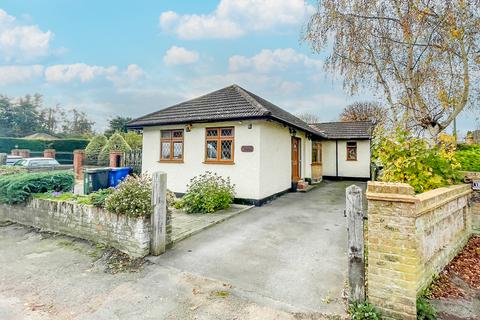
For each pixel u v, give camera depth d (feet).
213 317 9.76
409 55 24.53
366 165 57.21
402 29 23.45
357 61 26.37
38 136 131.85
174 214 24.68
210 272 13.25
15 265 14.83
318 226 21.07
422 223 10.92
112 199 16.62
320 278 12.31
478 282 12.30
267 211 26.53
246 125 29.53
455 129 24.41
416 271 9.23
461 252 15.96
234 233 19.35
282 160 36.27
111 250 16.31
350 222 10.12
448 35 21.12
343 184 50.62
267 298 10.78
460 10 20.11
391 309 9.30
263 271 13.16
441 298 10.85
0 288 12.41
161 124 34.01
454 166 17.08
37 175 23.30
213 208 25.49
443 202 13.17
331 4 25.62
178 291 11.68
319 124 67.00
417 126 24.93
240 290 11.45
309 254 15.24
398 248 9.26
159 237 15.56
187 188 32.37
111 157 48.14
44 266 14.65
